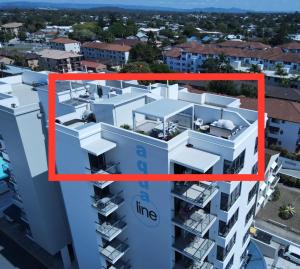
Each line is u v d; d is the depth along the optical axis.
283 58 109.69
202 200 19.38
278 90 79.62
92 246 27.39
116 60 139.00
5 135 30.56
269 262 35.91
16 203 36.84
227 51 121.94
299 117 59.72
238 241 25.80
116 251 25.72
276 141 63.34
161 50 148.88
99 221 24.97
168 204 20.97
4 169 37.72
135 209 23.67
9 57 136.75
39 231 35.28
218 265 24.00
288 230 41.44
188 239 22.95
